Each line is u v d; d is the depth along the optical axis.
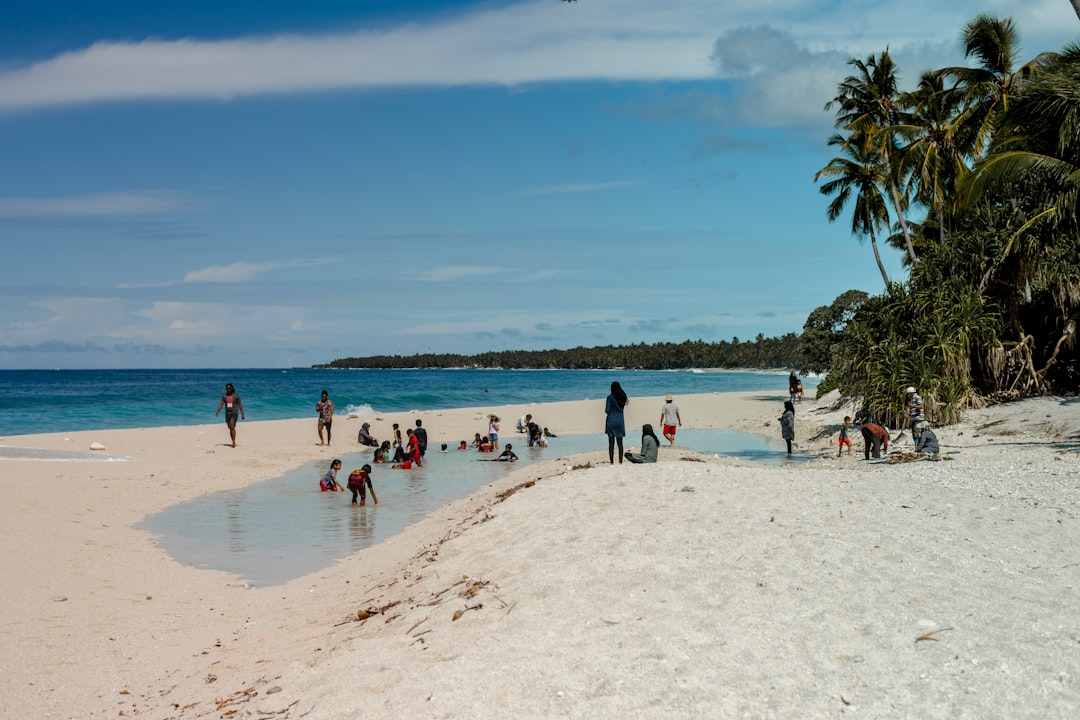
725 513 9.02
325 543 11.80
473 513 12.41
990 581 6.11
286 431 30.20
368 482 15.19
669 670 4.79
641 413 40.16
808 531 8.02
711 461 18.28
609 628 5.65
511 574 7.50
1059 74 18.50
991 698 4.06
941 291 23.22
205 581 9.70
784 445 24.44
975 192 20.95
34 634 7.47
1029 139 20.53
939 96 32.78
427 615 6.75
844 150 39.41
